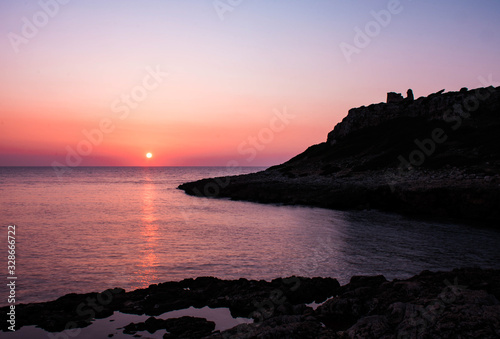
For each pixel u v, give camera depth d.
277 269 18.84
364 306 12.03
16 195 67.19
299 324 10.08
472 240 26.27
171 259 20.84
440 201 38.09
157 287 15.30
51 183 111.69
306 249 23.30
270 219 37.47
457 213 36.84
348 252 22.45
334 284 15.34
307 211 43.84
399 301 11.66
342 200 46.09
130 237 27.45
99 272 18.38
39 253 22.22
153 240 26.30
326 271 18.42
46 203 53.75
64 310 13.23
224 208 47.91
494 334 8.82
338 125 90.56
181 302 13.73
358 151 71.81
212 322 12.04
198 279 16.05
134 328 11.75
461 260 20.56
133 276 17.78
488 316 9.53
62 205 51.31
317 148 91.25
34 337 11.29
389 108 80.81
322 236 27.80
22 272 18.22
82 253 22.25
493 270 14.75
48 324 11.91
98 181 129.25
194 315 12.91
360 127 82.94
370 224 33.75
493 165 44.94
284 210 45.03
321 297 14.55
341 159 71.06
